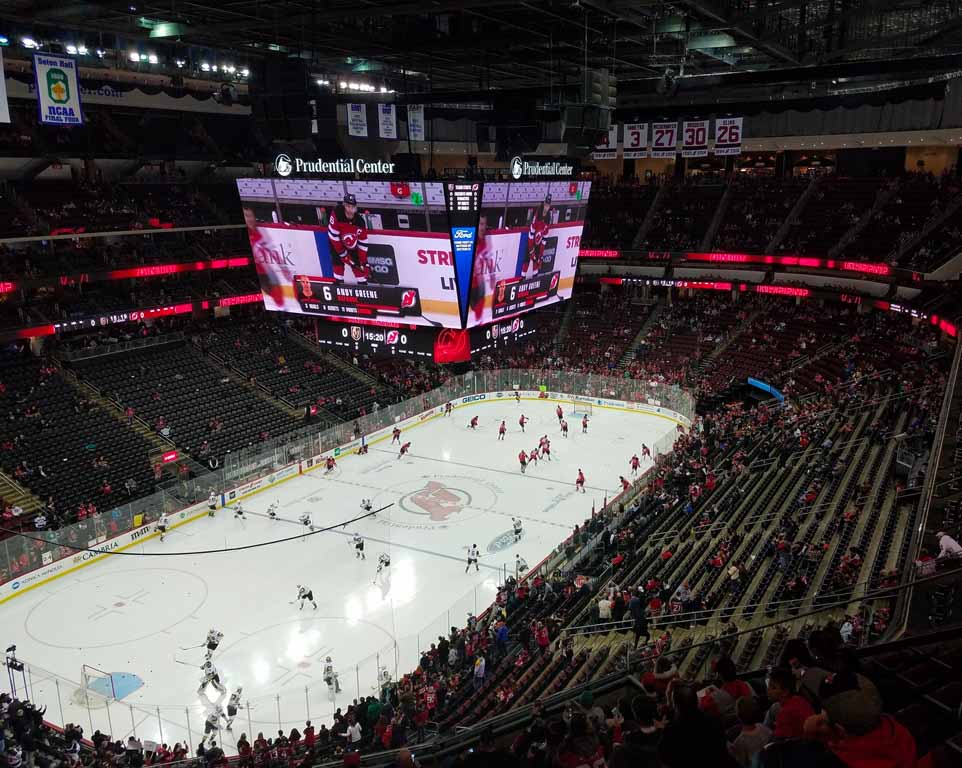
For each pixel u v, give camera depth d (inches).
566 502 1865.2
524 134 1247.5
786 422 1840.6
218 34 1419.8
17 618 1374.3
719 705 361.7
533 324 1289.4
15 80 1959.9
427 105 1334.9
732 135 1814.7
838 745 234.8
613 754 256.2
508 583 1330.0
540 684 934.4
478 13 1263.5
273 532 1728.6
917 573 641.6
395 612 1365.7
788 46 1528.1
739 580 1083.9
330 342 1251.2
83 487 1782.7
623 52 1508.4
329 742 928.3
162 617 1366.9
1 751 855.7
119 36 1560.0
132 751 906.1
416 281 1136.2
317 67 1713.8
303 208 1175.6
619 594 1117.1
